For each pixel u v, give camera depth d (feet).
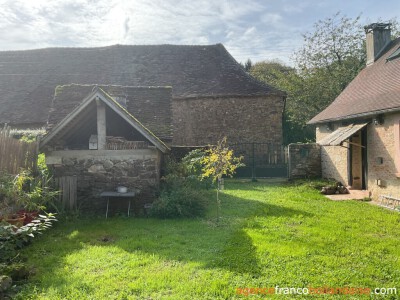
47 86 72.38
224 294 15.53
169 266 19.13
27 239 22.77
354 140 47.57
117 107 32.99
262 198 41.24
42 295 15.83
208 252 21.38
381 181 39.60
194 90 73.00
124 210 34.01
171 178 36.68
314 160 59.16
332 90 94.32
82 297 15.53
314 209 34.60
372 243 23.20
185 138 72.64
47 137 32.71
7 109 66.03
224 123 72.18
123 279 17.43
